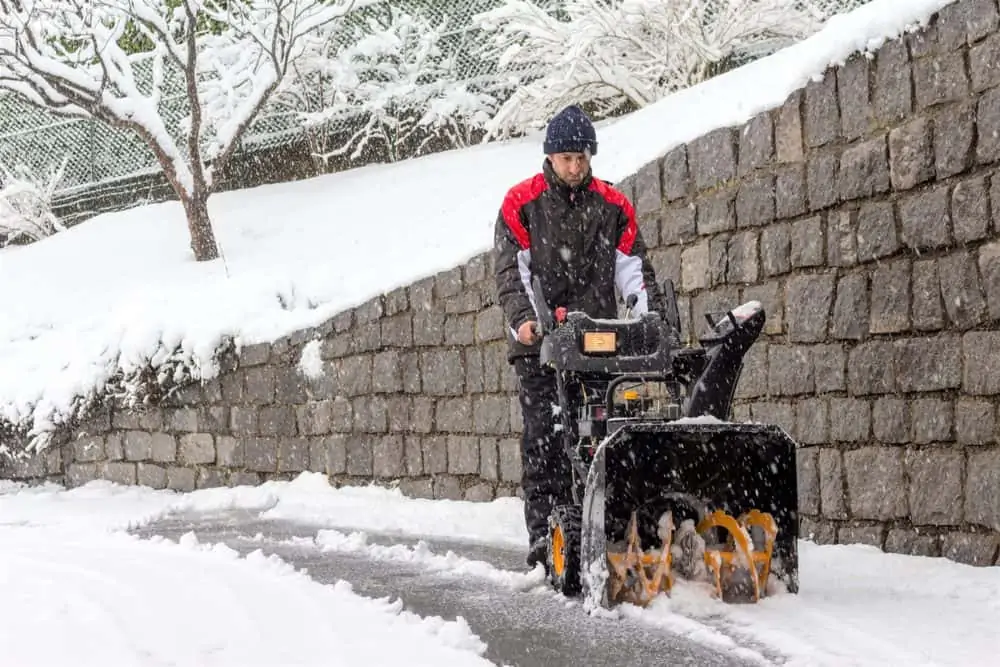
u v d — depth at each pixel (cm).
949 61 600
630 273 592
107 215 1788
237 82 1623
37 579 607
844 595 500
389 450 1031
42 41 1526
